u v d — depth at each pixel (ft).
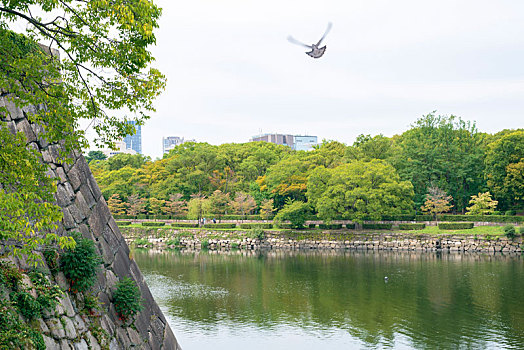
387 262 183.83
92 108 39.75
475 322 100.78
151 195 315.78
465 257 193.36
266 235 250.98
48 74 35.91
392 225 243.19
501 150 234.17
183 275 162.91
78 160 52.49
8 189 32.48
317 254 215.51
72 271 43.98
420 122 283.38
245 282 149.07
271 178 274.77
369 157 275.39
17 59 33.68
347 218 249.55
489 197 234.58
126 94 39.65
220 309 115.65
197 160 312.09
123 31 37.37
